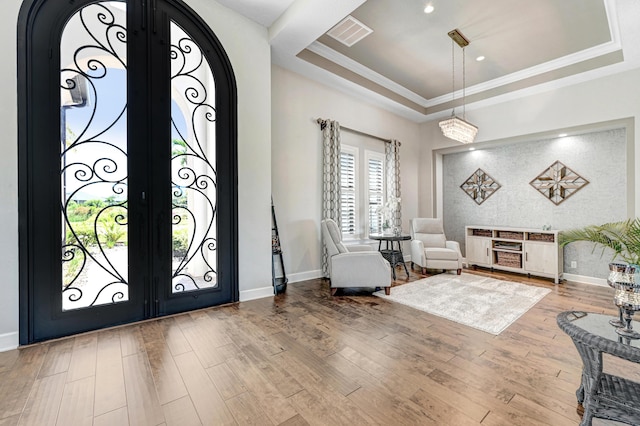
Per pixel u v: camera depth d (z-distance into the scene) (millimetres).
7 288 2111
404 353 2105
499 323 2680
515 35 3578
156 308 2729
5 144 2113
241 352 2088
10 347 2104
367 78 4770
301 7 2975
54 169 2293
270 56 3561
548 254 4422
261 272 3455
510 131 4988
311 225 4453
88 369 1847
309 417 1440
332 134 4574
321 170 4594
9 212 2123
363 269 3502
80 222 2412
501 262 5020
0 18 2104
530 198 5078
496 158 5547
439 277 4594
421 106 5879
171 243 2811
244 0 3053
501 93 4871
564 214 4699
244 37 3293
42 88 2250
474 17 3246
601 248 4258
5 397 1565
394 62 4285
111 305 2508
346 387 1690
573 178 4609
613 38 3598
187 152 2941
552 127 4539
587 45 3787
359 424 1393
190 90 2951
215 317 2770
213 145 3092
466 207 6016
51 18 2285
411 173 6273
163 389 1652
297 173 4293
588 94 4207
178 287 2922
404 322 2695
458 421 1414
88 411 1466
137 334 2369
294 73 4254
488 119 5258
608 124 4043
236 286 3230
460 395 1621
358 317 2816
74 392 1614
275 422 1404
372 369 1886
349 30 3518
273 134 4012
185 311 2900
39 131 2238
